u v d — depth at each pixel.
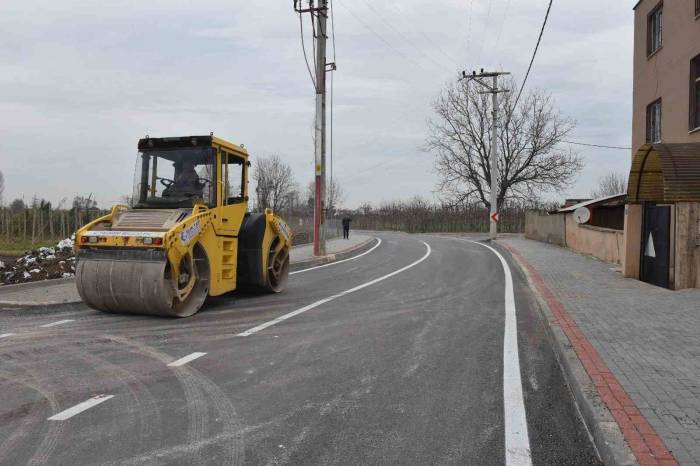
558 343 6.80
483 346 7.21
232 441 4.24
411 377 5.88
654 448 3.78
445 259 20.70
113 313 9.31
